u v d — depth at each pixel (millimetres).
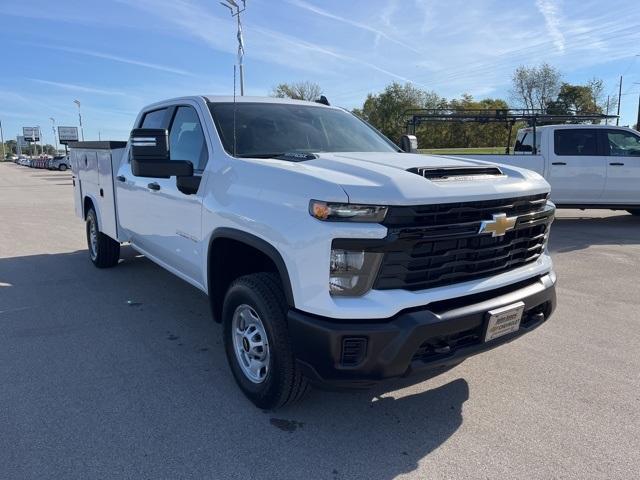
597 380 3713
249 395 3312
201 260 3781
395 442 2959
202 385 3615
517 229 3061
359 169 2906
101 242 6629
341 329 2594
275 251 2867
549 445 2926
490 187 2891
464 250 2828
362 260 2600
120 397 3439
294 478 2648
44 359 4035
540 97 49906
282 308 2992
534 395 3500
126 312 5152
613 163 10453
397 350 2592
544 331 4672
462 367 3936
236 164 3400
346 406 3355
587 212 13070
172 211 4230
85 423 3121
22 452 2832
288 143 3920
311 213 2678
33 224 11359
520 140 11992
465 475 2666
